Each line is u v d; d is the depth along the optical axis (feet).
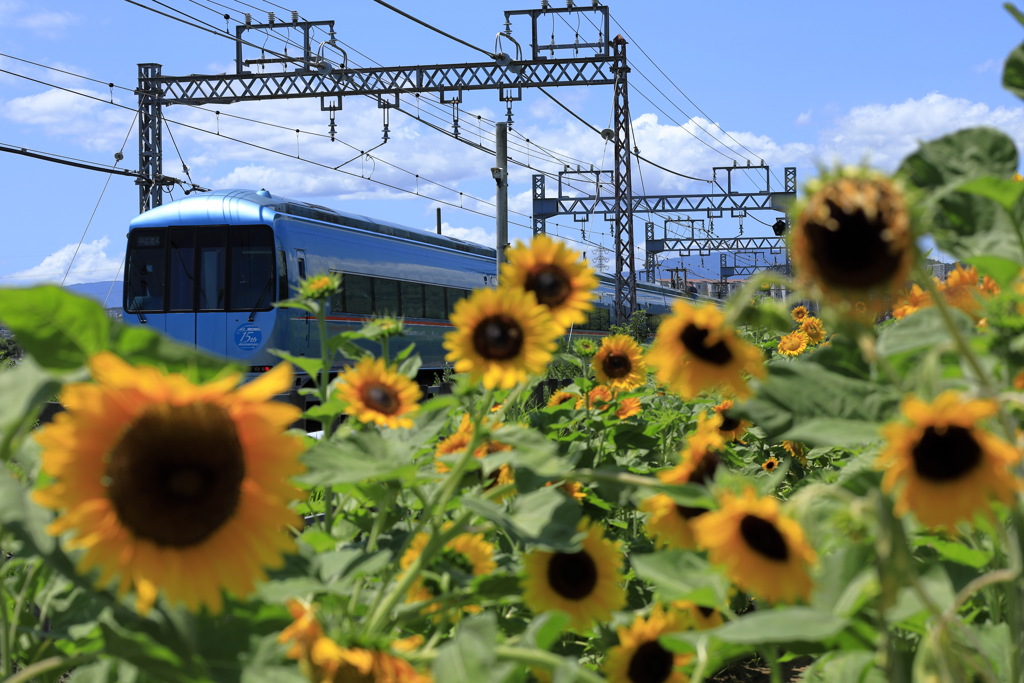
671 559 5.32
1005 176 5.43
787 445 16.87
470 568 7.71
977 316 6.54
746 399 5.00
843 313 3.59
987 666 4.64
